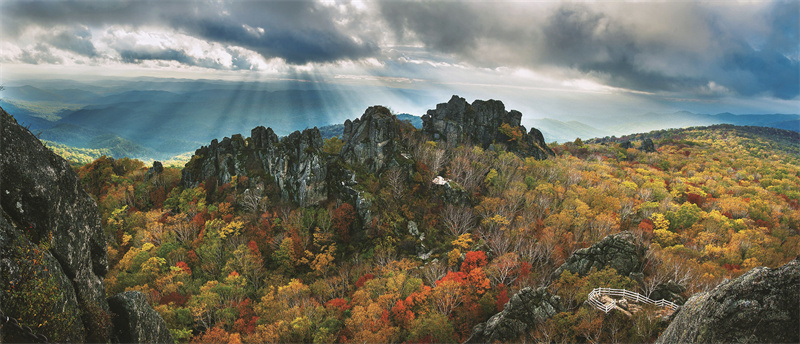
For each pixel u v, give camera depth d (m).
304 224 105.88
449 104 168.88
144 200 126.44
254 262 90.19
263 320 70.75
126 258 88.25
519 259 86.31
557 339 52.53
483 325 63.59
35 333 13.60
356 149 124.81
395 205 111.69
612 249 67.75
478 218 110.94
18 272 13.47
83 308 16.69
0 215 13.73
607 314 52.50
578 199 115.62
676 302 54.19
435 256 97.44
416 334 63.06
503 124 167.50
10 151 14.49
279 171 114.88
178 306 74.69
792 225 130.25
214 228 102.56
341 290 87.31
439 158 128.62
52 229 15.59
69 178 17.22
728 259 88.94
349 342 63.62
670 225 113.31
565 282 65.12
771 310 16.17
